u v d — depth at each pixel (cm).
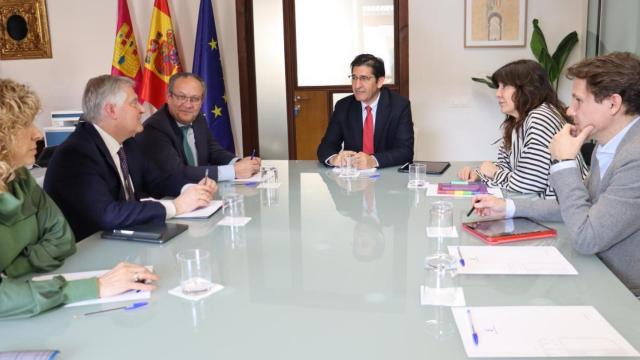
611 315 110
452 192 223
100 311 118
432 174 266
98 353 100
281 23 501
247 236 170
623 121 148
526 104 234
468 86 471
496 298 119
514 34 459
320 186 243
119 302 122
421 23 467
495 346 98
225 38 487
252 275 137
